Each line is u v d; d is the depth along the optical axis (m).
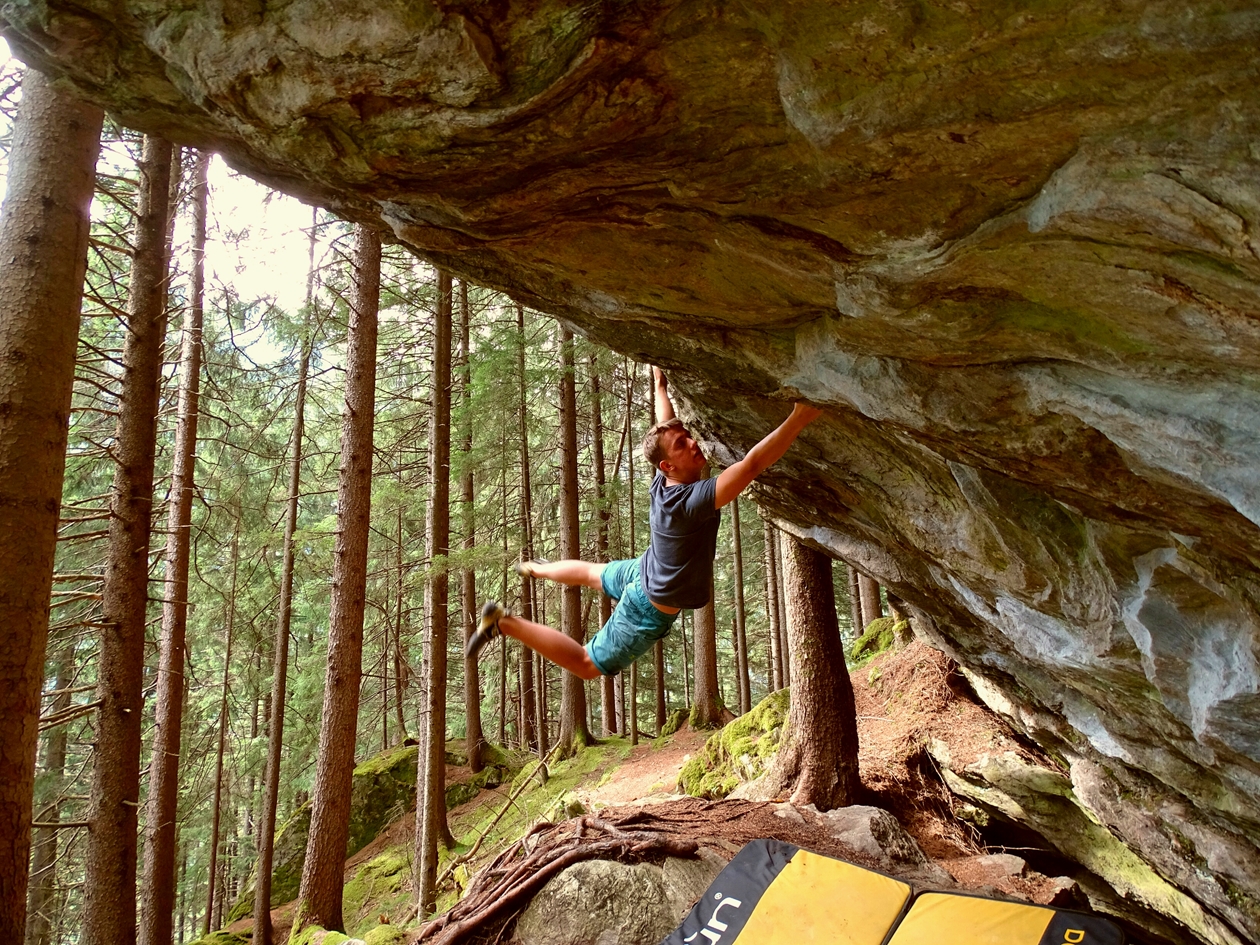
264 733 18.45
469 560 9.59
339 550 9.40
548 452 17.41
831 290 3.07
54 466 4.38
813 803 7.79
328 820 8.87
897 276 2.77
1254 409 2.41
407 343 13.69
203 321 10.05
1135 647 3.93
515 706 24.03
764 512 6.60
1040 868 8.05
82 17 2.37
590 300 3.83
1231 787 4.33
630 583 3.67
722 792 9.82
